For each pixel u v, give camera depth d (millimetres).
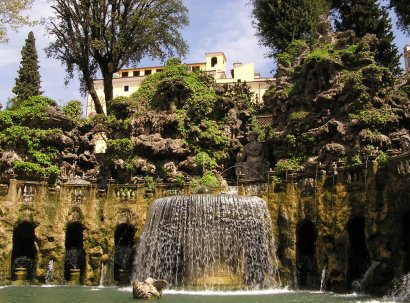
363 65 35344
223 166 41312
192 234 29281
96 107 50594
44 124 39438
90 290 27906
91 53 50281
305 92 37406
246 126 43469
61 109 41062
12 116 38625
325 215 28484
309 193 30109
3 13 30125
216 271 28703
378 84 33969
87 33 49438
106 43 50312
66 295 24719
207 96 42781
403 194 23641
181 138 41219
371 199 25672
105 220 33188
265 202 31047
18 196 32562
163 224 30266
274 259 29891
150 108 43438
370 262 26328
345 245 26891
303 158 34844
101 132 43500
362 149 31078
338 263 27047
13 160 36906
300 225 30156
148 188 34469
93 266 32250
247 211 29922
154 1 52188
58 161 39688
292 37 52219
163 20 53312
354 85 33781
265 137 39438
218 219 29344
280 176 32750
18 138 38000
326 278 27547
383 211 24844
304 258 30109
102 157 42750
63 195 33500
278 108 39688
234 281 28438
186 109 42531
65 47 50125
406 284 22391
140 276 30641
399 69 49812
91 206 33500
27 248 34531
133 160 39750
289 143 35938
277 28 53062
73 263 33500
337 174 28641
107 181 39781
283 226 30312
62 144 39844
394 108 33094
